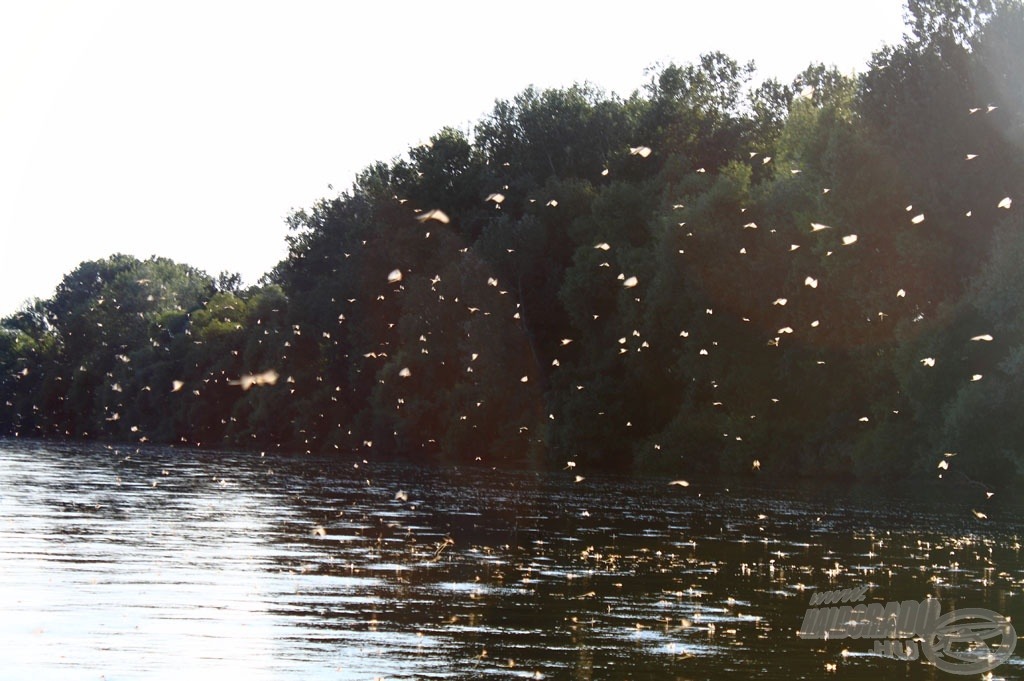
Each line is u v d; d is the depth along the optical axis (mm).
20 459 67312
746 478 56438
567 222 75438
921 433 50219
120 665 14180
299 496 40344
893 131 51719
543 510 36062
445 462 74562
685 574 22266
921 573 22672
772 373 58031
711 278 58219
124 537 26328
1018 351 44906
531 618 17609
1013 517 35344
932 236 50344
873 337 52656
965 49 51969
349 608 18062
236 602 18297
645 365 64438
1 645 15055
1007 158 49344
